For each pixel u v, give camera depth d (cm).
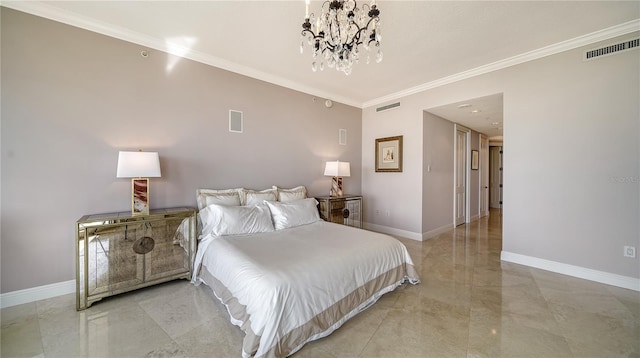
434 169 461
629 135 250
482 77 346
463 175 571
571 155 282
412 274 260
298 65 341
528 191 312
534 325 191
